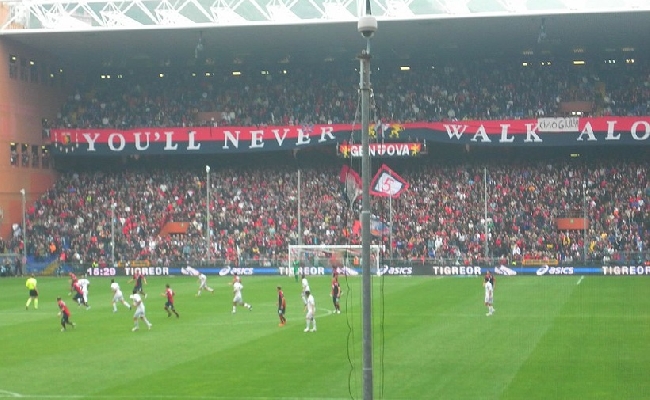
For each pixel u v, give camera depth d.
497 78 90.31
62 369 29.25
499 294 53.16
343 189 78.94
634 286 58.06
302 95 91.19
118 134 85.94
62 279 73.38
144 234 82.00
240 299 45.16
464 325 38.44
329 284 63.56
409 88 90.06
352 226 78.75
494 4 79.50
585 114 85.31
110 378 27.59
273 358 30.59
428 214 80.25
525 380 26.30
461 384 25.89
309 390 25.28
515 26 76.44
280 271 74.94
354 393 24.86
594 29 77.81
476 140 81.81
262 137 84.56
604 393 24.53
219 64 93.81
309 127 84.00
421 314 42.56
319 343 33.81
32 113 85.38
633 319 40.06
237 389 25.55
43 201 85.19
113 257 76.81
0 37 79.94
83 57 90.56
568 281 63.25
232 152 85.62
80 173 90.19
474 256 74.25
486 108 87.12
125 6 86.44
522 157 88.31
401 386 25.69
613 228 76.19
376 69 92.75
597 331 36.16
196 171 90.31
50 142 86.56
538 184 82.56
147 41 82.50
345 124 83.88
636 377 26.66
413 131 82.50
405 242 77.06
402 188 71.62
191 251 78.81
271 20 75.31
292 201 83.94
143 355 31.77
